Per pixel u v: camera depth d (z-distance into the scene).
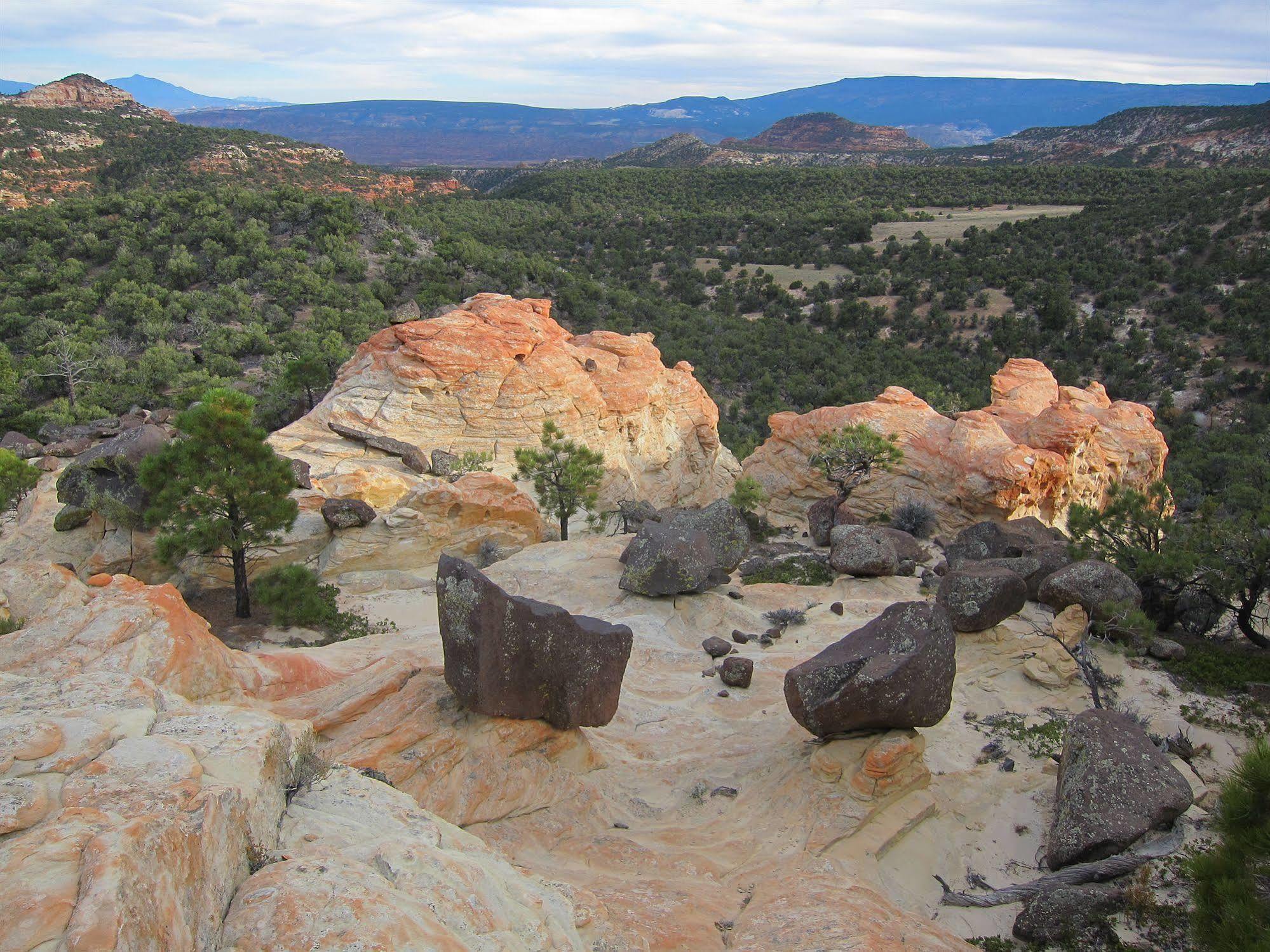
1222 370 82.69
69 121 189.88
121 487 27.42
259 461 24.59
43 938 5.11
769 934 10.26
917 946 10.27
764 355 90.00
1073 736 15.20
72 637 12.64
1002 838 14.86
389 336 45.41
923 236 128.25
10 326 79.75
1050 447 42.03
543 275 105.19
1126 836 13.26
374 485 34.88
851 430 39.03
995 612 21.62
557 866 12.58
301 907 6.67
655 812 15.25
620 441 48.94
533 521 34.03
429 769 13.48
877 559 28.02
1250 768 9.85
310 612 23.67
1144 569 23.28
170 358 72.19
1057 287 101.88
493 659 14.05
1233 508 42.88
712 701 20.12
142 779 7.09
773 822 14.89
